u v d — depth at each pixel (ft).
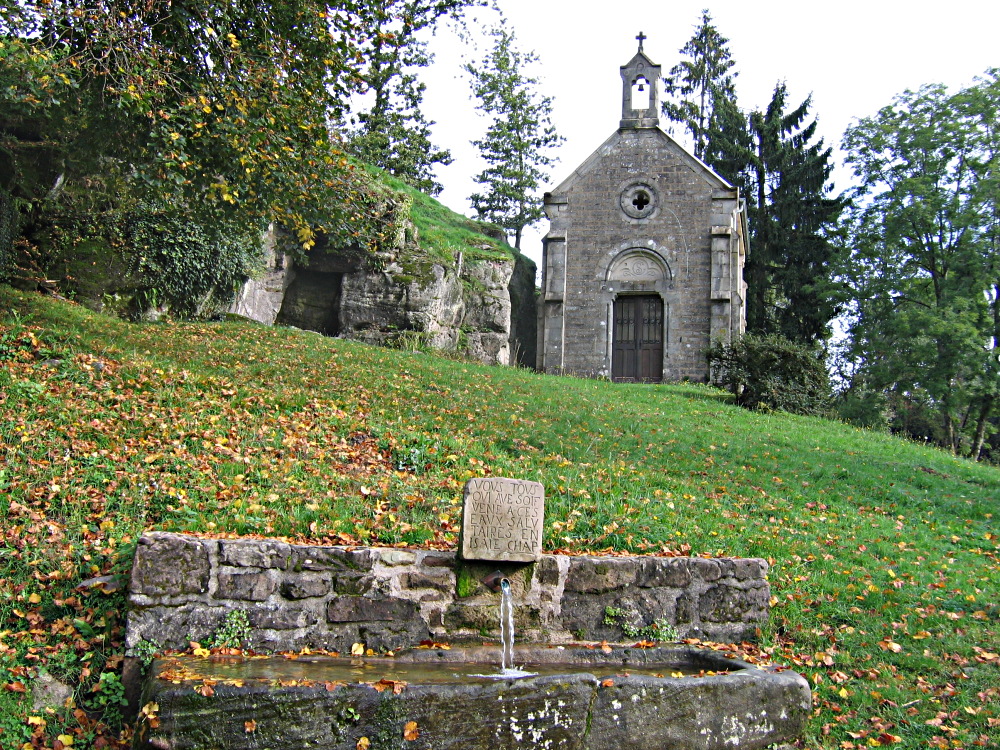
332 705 16.28
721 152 132.98
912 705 21.01
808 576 28.22
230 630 20.31
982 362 96.48
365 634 21.39
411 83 114.21
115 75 40.81
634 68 94.22
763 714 18.78
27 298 51.26
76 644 19.86
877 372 102.47
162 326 58.18
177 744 15.71
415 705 16.57
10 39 39.37
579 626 23.16
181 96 41.78
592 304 91.15
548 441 42.80
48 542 23.36
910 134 104.42
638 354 90.43
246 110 42.83
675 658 21.81
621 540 28.14
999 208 98.48
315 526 25.52
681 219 90.74
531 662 20.88
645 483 36.94
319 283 82.84
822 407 68.59
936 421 120.88
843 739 19.69
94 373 38.42
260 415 37.88
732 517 33.83
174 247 63.46
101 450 30.14
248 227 51.93
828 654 23.27
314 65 45.62
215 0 41.78
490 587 22.58
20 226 56.75
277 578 20.93
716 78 147.54
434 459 35.53
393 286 80.84
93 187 59.67
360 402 43.73
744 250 103.81
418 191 111.45
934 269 106.63
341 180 51.03
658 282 90.22
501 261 95.04
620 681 17.89
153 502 26.81
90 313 54.39
